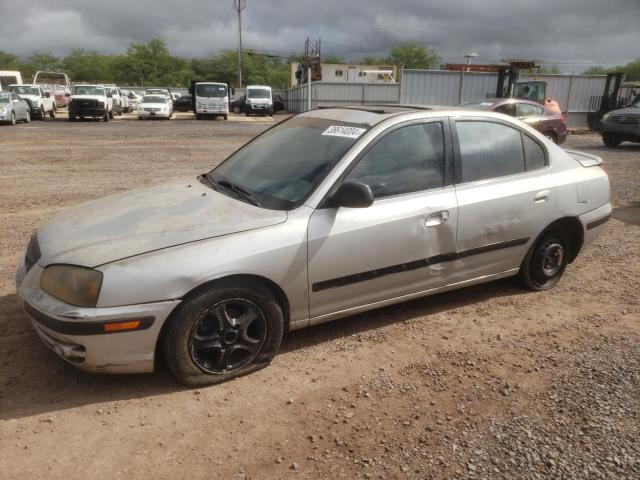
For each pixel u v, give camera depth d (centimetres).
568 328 404
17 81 3494
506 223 414
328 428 284
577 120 2716
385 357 358
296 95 4541
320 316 352
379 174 361
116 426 281
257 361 333
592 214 472
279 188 356
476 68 3606
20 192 851
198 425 284
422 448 270
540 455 265
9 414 287
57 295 290
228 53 9269
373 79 5144
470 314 425
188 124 2644
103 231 318
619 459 262
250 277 313
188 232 309
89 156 1310
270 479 247
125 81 9112
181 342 300
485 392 320
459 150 397
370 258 353
